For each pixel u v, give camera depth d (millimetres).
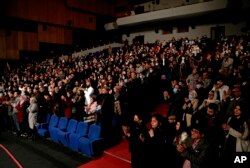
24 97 8906
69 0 17906
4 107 9961
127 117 6949
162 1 19047
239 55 9328
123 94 7691
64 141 7137
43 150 7070
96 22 21062
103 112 6809
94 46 21438
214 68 9047
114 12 21469
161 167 4113
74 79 11141
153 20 18344
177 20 17922
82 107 8117
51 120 8172
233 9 14148
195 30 17438
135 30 21375
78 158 6332
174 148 4273
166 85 8906
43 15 16922
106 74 10625
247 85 5852
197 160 3842
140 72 9312
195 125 4492
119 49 18047
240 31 15211
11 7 15227
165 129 4363
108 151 6117
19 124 8781
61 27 19000
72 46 20562
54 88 9508
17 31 17219
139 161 4293
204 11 15148
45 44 19109
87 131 6730
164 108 8031
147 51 14422
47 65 17484
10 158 6594
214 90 6547
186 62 9969
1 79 17250
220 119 5047
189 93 6832
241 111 4344
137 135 4457
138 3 20641
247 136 4012
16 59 17422
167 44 14867
